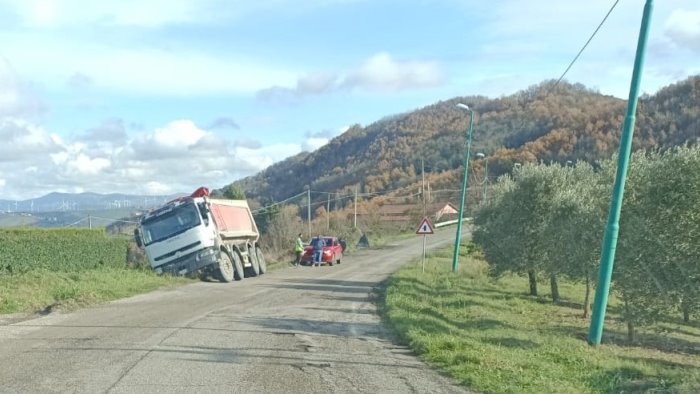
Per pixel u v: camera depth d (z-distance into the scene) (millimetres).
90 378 7867
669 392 7945
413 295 20125
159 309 15469
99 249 25938
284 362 9273
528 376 8570
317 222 67625
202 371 8445
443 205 81562
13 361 8883
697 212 12812
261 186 124188
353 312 16234
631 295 13492
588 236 16828
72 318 13594
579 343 12789
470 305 19016
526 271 25562
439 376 8625
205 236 24719
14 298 15578
